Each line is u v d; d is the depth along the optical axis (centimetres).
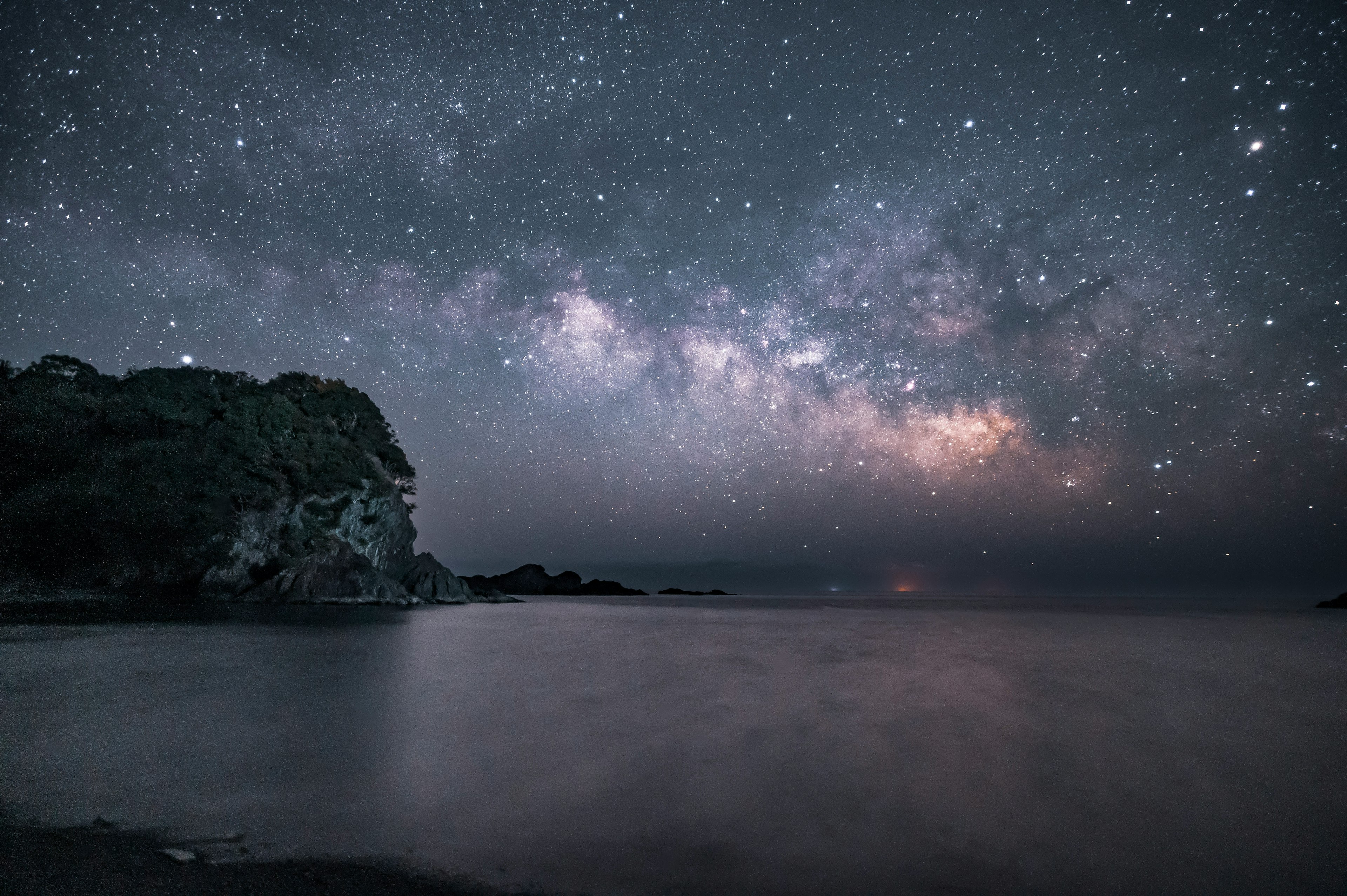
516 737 1138
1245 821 834
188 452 4294
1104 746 1182
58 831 660
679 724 1265
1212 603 14212
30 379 3997
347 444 5447
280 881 575
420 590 6066
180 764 909
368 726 1181
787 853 699
